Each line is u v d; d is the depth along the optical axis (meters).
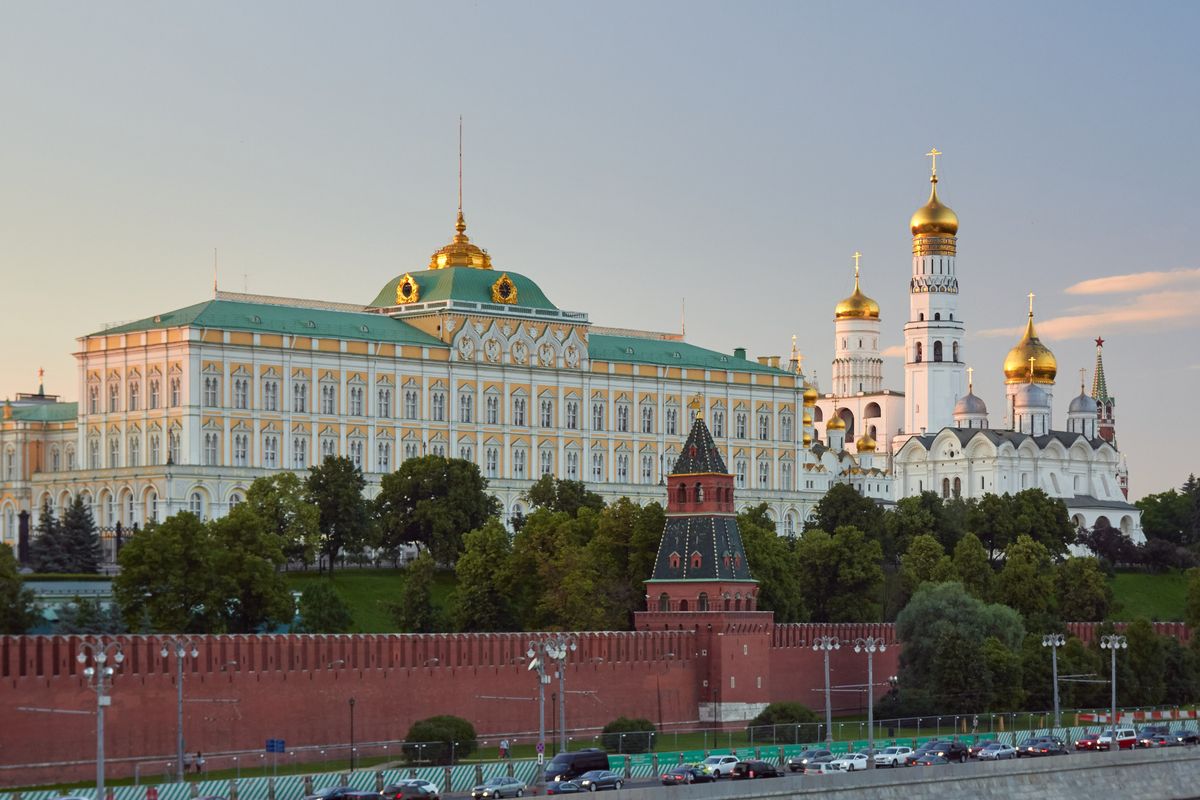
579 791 186.62
